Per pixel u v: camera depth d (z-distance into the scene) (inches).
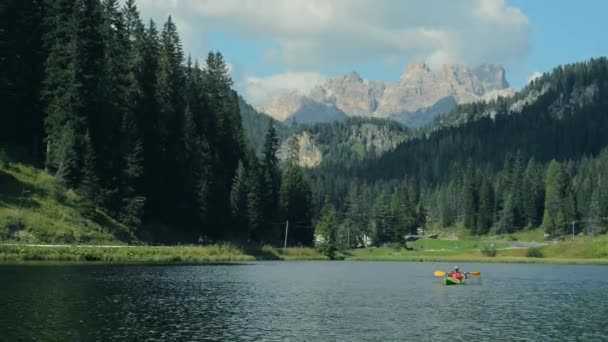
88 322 1601.9
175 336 1492.4
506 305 2277.3
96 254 3700.8
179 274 3181.6
